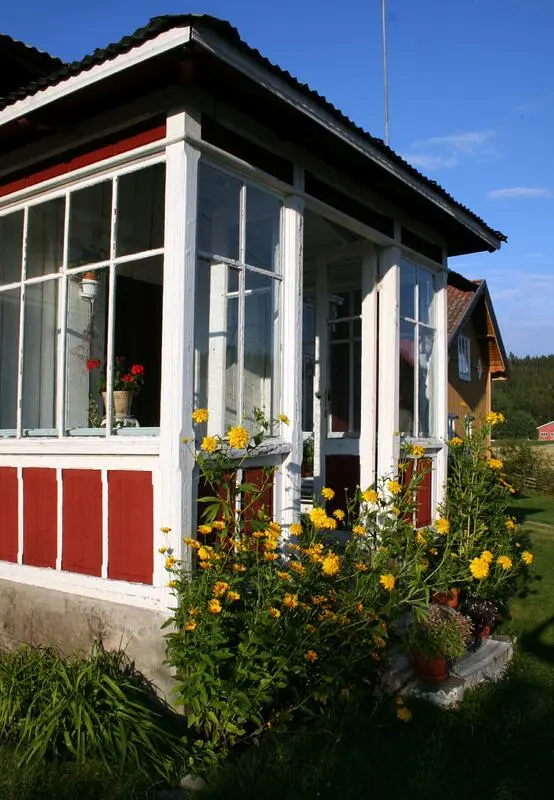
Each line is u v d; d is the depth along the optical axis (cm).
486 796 344
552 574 794
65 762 338
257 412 429
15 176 520
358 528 436
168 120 421
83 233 487
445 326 743
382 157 541
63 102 436
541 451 2142
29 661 420
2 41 566
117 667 409
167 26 362
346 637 390
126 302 489
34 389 507
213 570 380
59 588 455
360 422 675
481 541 614
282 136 485
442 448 712
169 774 337
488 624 554
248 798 323
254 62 400
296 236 503
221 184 451
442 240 742
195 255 419
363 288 656
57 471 467
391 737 393
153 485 416
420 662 458
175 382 405
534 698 457
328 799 328
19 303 522
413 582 432
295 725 374
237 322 459
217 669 353
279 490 482
